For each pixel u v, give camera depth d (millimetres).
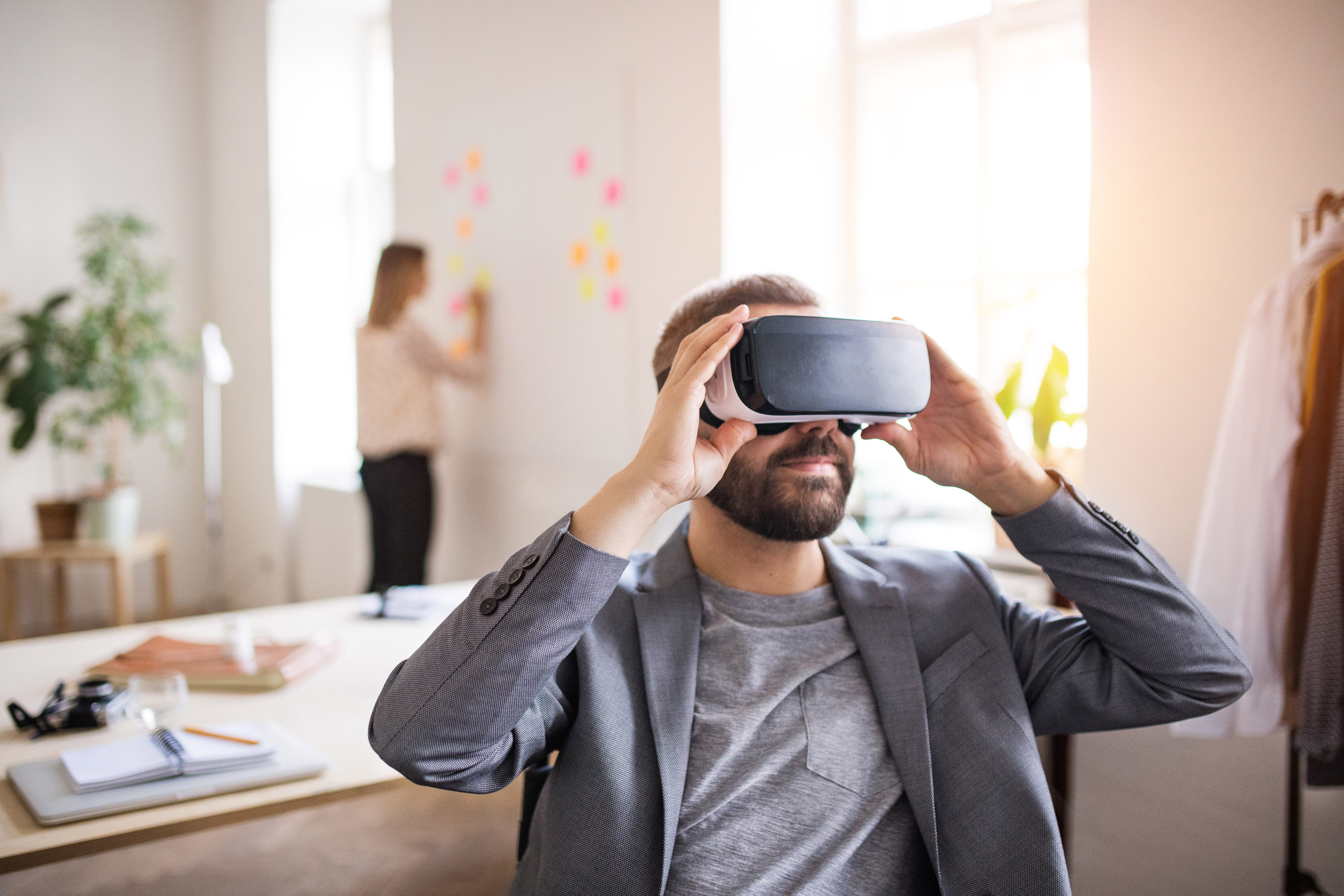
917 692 1015
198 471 5031
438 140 3676
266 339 4633
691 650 1030
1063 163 2582
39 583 4559
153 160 4836
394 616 2043
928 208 2836
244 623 1688
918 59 2799
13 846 1052
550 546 879
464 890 2049
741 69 2617
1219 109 1761
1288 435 1673
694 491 937
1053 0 2541
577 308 3090
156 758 1230
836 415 952
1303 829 1765
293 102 4535
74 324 4457
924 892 1005
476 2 3439
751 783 974
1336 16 1619
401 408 3449
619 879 916
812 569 1111
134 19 4746
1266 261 1714
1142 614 991
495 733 874
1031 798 952
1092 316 1960
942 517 2818
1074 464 2195
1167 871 1935
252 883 2105
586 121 2994
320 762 1256
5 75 4371
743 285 1111
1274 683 1703
